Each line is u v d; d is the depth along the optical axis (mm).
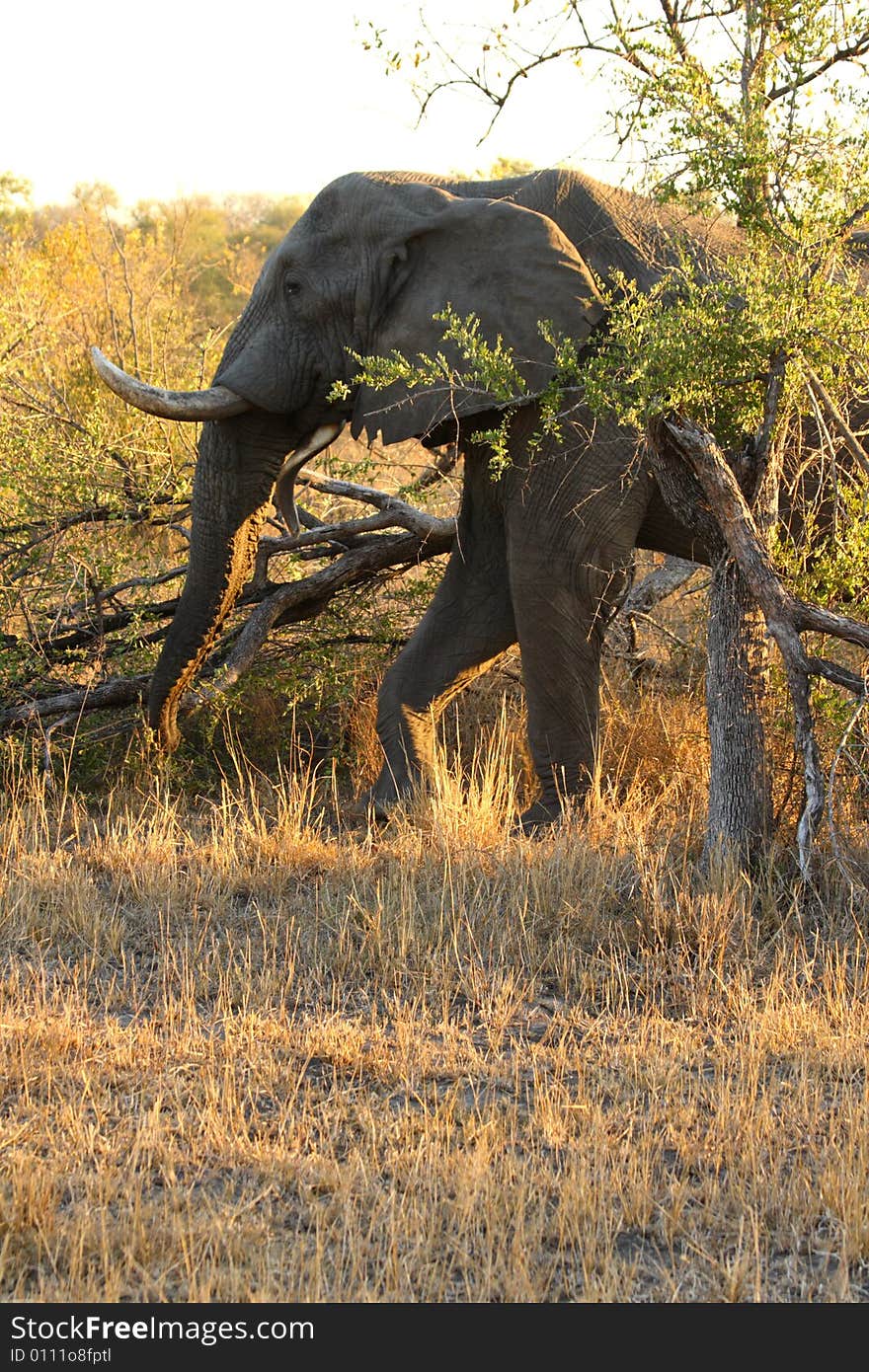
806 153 9711
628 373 11312
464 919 10172
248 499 13094
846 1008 8930
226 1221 6559
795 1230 6656
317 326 12711
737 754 10953
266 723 14836
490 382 10570
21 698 13820
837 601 11383
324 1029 8570
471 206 12242
